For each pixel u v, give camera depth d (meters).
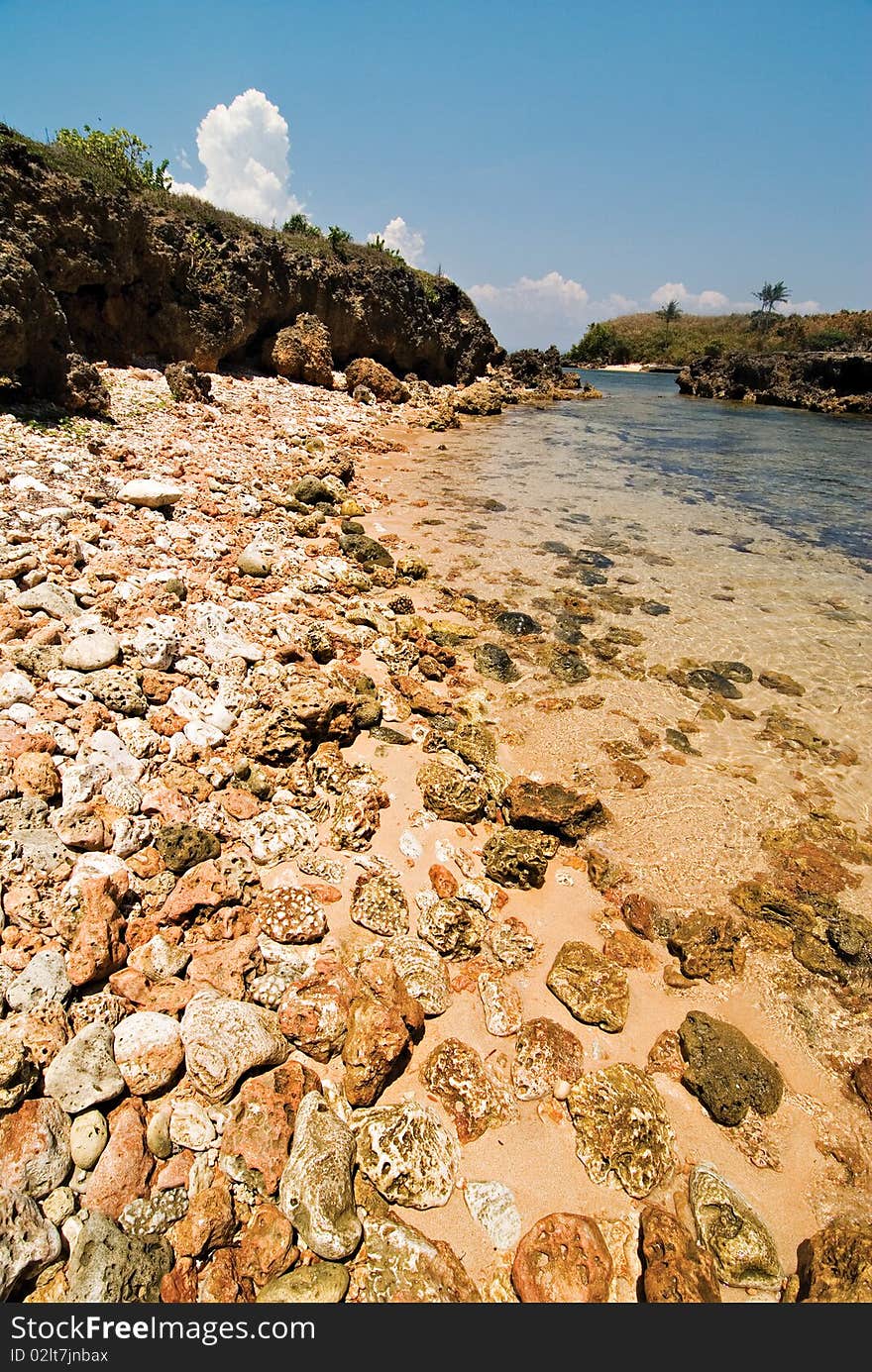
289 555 13.49
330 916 6.47
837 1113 5.62
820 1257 4.52
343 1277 4.19
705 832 8.27
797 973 6.73
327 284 34.59
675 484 24.44
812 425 43.22
